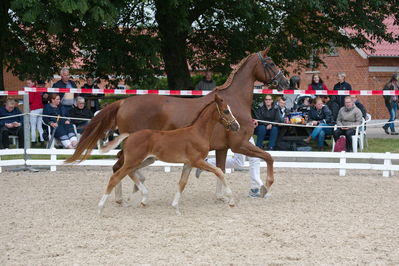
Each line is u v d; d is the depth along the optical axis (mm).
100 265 5750
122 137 8250
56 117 12852
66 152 12508
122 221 7719
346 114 14305
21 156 14375
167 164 12266
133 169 8000
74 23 14336
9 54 16859
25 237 6879
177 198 8141
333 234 6957
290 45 20000
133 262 5836
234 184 10758
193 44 19797
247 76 9289
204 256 6031
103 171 12422
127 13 16844
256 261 5848
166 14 15914
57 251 6258
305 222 7605
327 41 21016
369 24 18578
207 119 8055
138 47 15953
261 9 17641
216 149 8914
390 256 6043
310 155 12141
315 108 15008
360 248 6344
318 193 9781
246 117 8977
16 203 8953
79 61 20953
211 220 7738
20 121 14070
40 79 16844
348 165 11953
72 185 10617
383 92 12625
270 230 7152
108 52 15922
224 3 17109
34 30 17031
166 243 6555
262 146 14406
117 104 8695
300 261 5855
